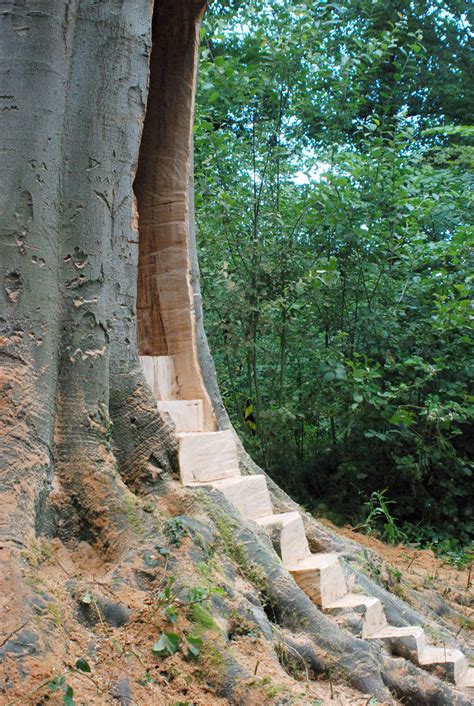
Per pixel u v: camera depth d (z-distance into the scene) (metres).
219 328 9.19
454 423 9.84
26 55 3.94
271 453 9.73
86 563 3.59
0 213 3.78
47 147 3.93
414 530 9.24
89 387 3.94
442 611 6.01
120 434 4.14
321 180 9.31
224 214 8.99
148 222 5.77
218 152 9.24
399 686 4.00
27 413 3.58
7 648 2.76
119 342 4.21
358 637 4.20
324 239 9.60
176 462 4.34
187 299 5.67
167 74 5.81
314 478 9.76
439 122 18.61
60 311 3.94
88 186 4.12
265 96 9.81
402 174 10.23
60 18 4.05
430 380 9.57
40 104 3.93
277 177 9.54
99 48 4.29
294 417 8.91
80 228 4.07
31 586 3.05
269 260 9.13
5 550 3.12
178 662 3.19
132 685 3.00
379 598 4.94
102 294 4.09
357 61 9.98
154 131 5.81
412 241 10.19
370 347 9.55
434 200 10.52
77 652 3.03
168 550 3.62
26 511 3.34
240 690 3.15
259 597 3.92
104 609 3.29
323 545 5.42
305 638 3.88
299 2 9.30
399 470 9.40
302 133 9.98
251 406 8.84
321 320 9.74
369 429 9.27
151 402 4.30
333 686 3.73
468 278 9.12
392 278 10.12
